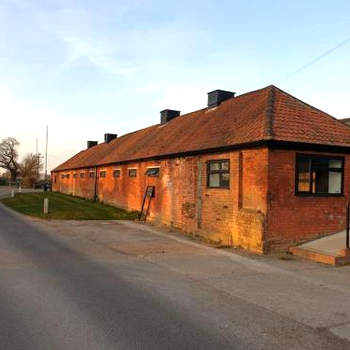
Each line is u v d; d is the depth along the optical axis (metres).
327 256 10.16
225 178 13.55
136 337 5.05
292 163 11.90
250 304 6.59
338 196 12.70
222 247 12.52
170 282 7.96
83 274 8.41
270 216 11.52
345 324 5.71
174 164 17.25
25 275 8.13
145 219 20.09
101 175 29.81
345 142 12.69
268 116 12.62
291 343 5.00
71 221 18.50
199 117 19.69
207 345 4.87
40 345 4.74
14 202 29.23
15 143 99.44
